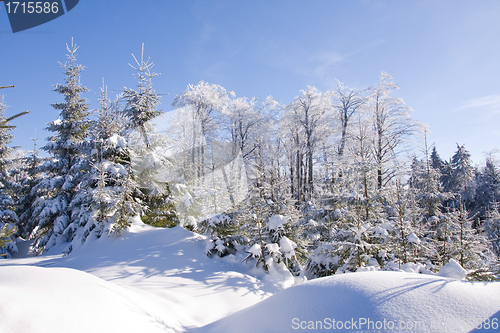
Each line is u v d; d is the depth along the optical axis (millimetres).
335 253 7133
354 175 8180
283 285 6332
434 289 2914
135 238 7957
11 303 2367
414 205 9148
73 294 2953
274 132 24859
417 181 12523
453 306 2555
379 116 20391
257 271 6891
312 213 11000
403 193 7391
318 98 21406
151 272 6109
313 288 3320
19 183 19219
